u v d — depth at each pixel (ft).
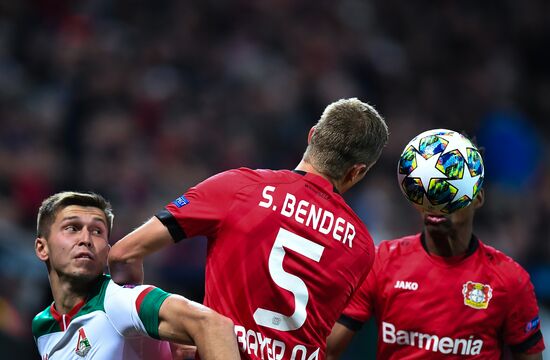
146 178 128.26
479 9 182.19
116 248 40.96
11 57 143.74
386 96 161.79
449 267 48.01
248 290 40.57
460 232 47.32
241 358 40.19
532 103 171.73
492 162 150.00
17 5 149.59
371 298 49.29
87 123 136.15
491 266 48.16
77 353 41.96
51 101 137.39
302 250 41.34
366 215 127.85
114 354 41.32
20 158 124.26
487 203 140.26
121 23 155.84
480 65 173.17
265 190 41.65
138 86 143.95
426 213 45.98
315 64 159.12
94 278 42.70
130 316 39.99
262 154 141.38
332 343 49.49
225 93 149.89
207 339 37.70
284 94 151.43
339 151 42.70
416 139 45.70
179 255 106.83
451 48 175.52
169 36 156.35
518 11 183.21
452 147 44.65
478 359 47.70
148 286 40.47
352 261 42.75
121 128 133.90
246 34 160.04
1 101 133.49
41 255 44.06
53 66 143.43
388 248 49.78
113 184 126.72
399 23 176.45
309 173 42.91
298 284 41.06
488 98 167.32
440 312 47.70
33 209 120.16
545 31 182.19
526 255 135.13
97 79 141.59
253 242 40.86
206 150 138.92
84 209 43.24
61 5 152.46
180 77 150.41
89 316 41.63
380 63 166.91
